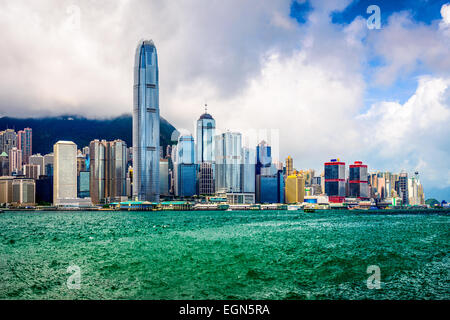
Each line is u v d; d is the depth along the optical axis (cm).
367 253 9519
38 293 5725
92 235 15362
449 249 10350
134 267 7550
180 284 6162
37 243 12538
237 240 12544
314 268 7425
